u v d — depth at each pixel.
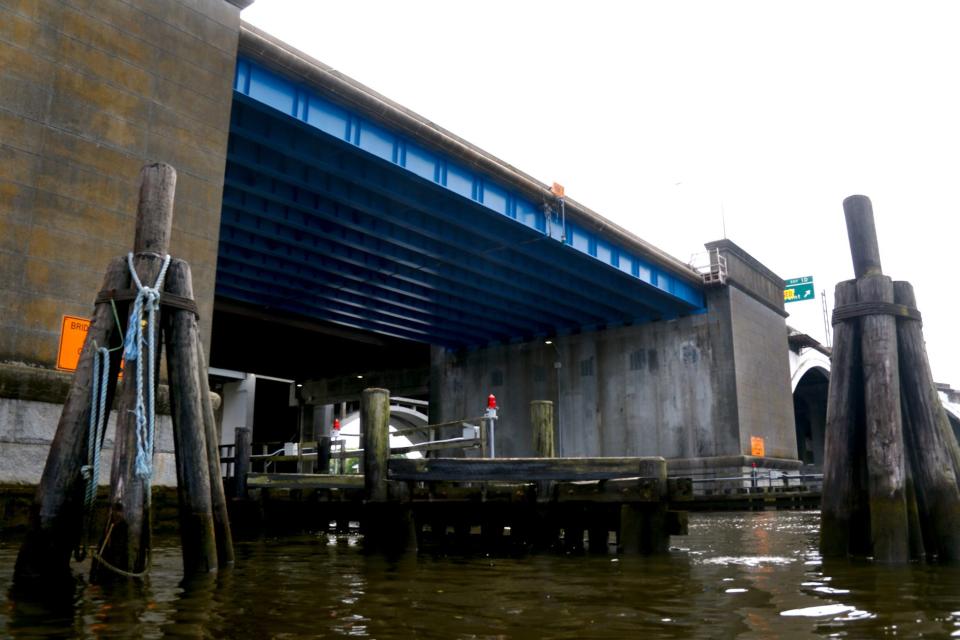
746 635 4.62
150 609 5.43
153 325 6.72
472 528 15.36
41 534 6.29
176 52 16.95
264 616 5.24
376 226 31.23
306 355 52.50
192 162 16.77
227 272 33.91
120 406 6.52
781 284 48.16
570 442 45.22
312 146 25.02
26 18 14.41
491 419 15.39
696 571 7.94
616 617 5.26
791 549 10.71
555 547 11.23
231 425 51.97
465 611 5.50
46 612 5.27
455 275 37.09
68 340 14.00
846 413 8.83
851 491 8.81
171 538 12.52
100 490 12.36
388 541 10.79
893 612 5.36
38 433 12.66
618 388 44.19
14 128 13.90
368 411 11.18
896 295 8.84
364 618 5.20
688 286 41.66
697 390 41.31
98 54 15.45
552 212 33.19
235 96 21.66
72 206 14.50
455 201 30.12
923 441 8.48
